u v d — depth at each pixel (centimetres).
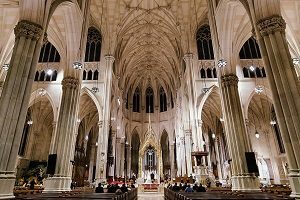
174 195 1233
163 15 3406
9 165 934
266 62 1108
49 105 3331
